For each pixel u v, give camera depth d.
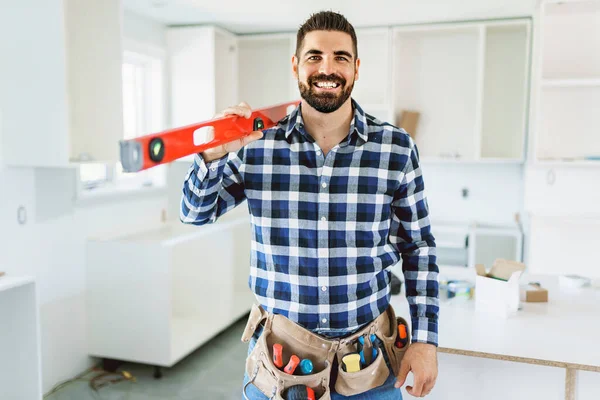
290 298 1.15
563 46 3.20
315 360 1.13
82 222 2.85
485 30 3.45
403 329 1.28
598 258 3.23
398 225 1.26
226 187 1.20
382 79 3.78
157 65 3.51
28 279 2.00
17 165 2.36
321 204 1.14
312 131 1.17
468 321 1.66
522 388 1.57
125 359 2.84
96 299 2.87
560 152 3.27
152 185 3.48
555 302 1.88
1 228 2.36
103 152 2.55
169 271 2.75
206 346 3.31
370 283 1.17
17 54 2.27
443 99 3.74
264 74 4.12
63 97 2.22
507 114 3.63
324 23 1.06
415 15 3.26
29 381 2.07
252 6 3.02
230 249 3.46
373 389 1.20
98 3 2.50
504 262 1.79
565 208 3.26
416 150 1.21
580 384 1.52
